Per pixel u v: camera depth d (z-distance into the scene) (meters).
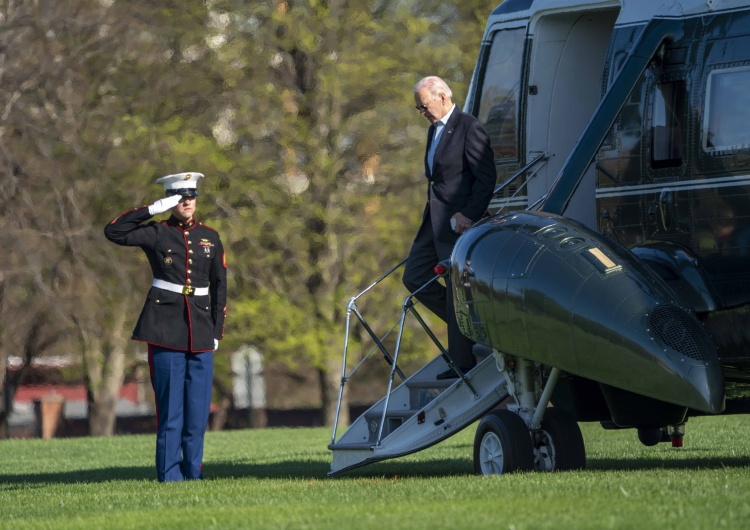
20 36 81.06
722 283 24.14
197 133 83.81
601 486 19.61
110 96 84.00
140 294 82.44
